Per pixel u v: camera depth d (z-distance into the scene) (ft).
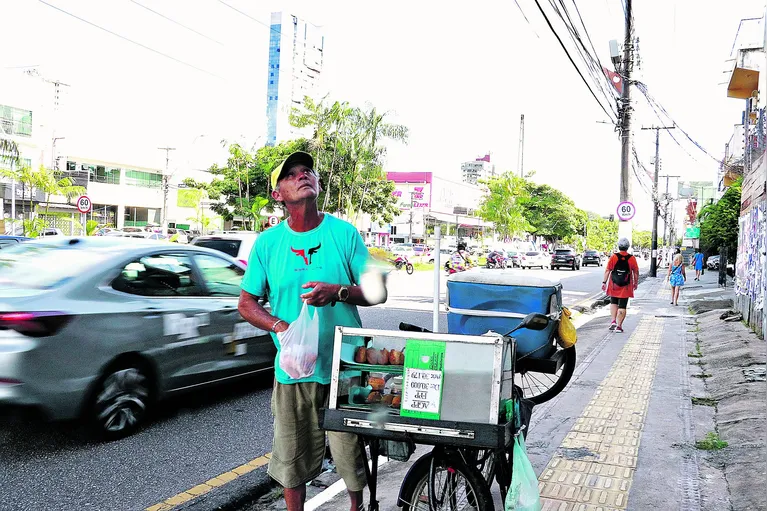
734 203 96.27
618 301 39.27
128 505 13.20
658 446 16.62
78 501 13.32
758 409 19.27
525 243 179.63
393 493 13.69
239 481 14.65
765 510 11.98
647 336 37.47
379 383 9.75
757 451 15.62
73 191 129.59
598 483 14.01
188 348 18.95
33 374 14.87
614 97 58.59
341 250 10.23
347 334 9.58
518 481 9.57
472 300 14.74
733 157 100.12
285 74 330.34
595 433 17.67
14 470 14.92
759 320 35.01
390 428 9.11
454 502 9.89
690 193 225.35
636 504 12.91
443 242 180.96
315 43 352.90
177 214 185.16
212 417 19.58
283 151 143.33
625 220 58.39
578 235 330.54
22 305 15.15
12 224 124.26
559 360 14.79
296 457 10.22
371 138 118.62
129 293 17.70
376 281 10.21
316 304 9.64
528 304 14.25
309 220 10.24
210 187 154.10
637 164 82.58
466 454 9.99
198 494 13.84
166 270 19.21
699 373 26.73
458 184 257.14
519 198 203.72
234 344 20.72
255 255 10.46
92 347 16.10
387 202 149.28
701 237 135.74
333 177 121.39
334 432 10.15
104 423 16.71
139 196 173.58
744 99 59.77
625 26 57.77
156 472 15.05
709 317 46.68
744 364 26.71
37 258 17.74
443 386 9.02
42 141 144.15
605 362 28.63
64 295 16.08
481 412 8.86
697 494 13.47
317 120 118.83
